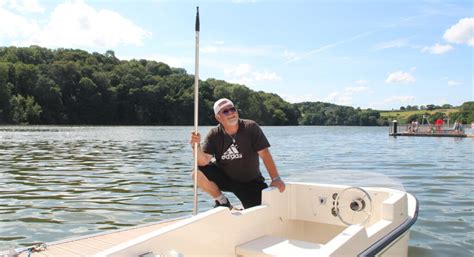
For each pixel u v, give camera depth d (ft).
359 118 378.12
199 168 16.57
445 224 21.16
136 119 253.85
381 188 14.24
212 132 16.12
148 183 33.42
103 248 13.05
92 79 246.06
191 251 10.50
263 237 12.66
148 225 15.94
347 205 13.82
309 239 14.53
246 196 16.33
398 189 14.23
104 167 43.57
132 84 260.01
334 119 380.99
